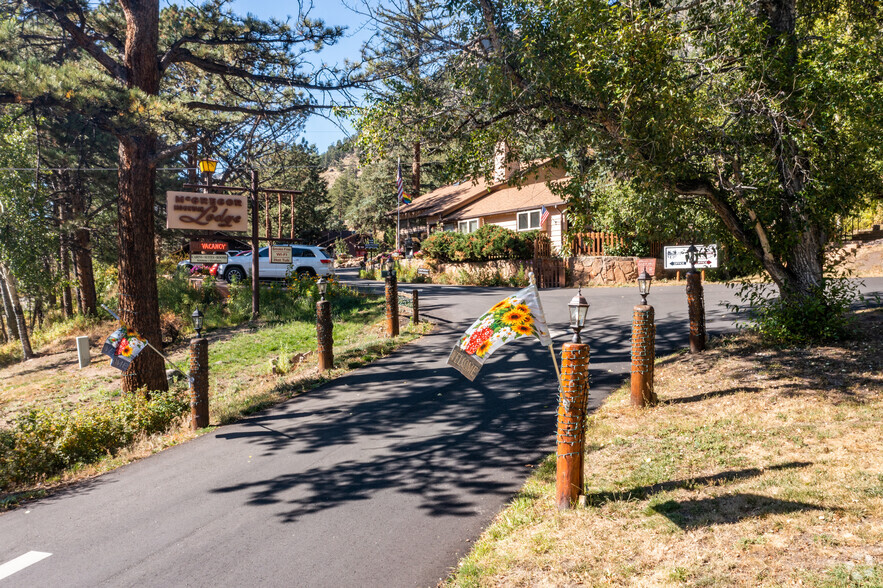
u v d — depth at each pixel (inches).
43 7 446.0
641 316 294.4
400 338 555.5
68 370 696.4
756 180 347.3
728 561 146.6
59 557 202.2
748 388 299.1
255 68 547.2
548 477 232.1
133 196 455.2
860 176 348.8
